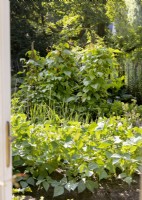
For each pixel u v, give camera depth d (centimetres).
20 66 694
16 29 750
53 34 772
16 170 257
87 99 428
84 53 464
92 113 429
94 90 436
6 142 123
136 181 258
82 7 788
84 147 259
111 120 292
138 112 421
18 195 238
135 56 615
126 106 415
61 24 782
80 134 261
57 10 811
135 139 255
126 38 684
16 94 441
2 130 122
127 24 725
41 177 254
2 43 117
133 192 246
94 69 434
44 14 810
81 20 792
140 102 554
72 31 737
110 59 450
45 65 466
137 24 727
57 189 238
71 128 274
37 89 442
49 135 265
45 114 367
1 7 115
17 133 264
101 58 446
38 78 448
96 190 248
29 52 474
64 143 258
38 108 385
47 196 243
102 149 258
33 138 263
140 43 664
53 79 440
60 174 264
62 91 448
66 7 801
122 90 536
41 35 773
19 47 747
